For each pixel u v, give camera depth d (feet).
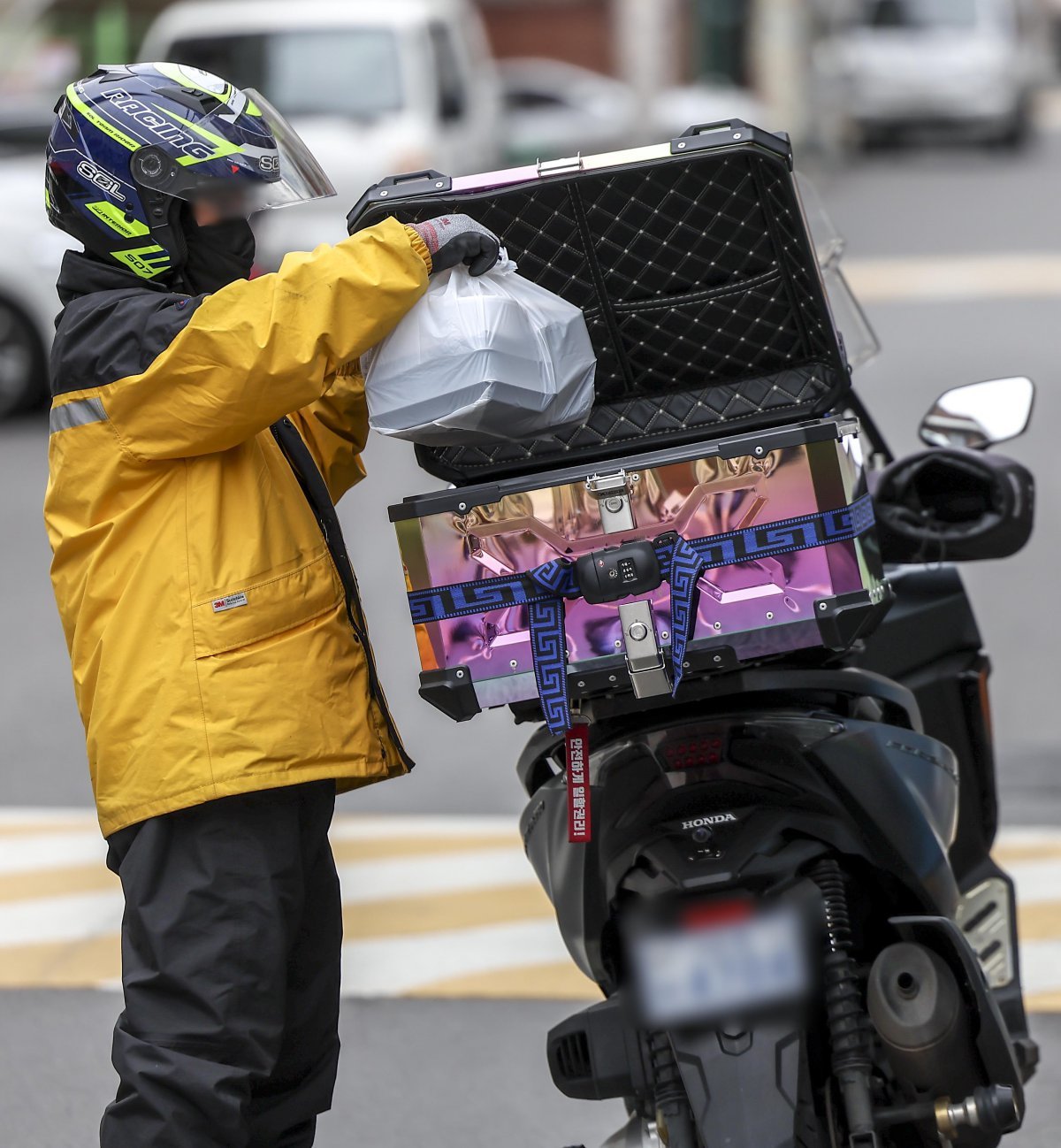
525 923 64.18
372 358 35.22
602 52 428.97
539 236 37.40
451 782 78.89
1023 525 41.83
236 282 34.53
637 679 34.58
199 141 36.45
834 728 36.04
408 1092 52.21
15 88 179.32
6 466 137.49
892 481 42.24
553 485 34.50
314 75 161.79
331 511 38.27
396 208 36.58
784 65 298.56
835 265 44.19
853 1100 33.55
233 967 35.86
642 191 36.63
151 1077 35.50
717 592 34.55
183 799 35.37
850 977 34.27
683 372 38.78
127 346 35.37
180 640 35.60
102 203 36.63
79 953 63.72
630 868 35.35
